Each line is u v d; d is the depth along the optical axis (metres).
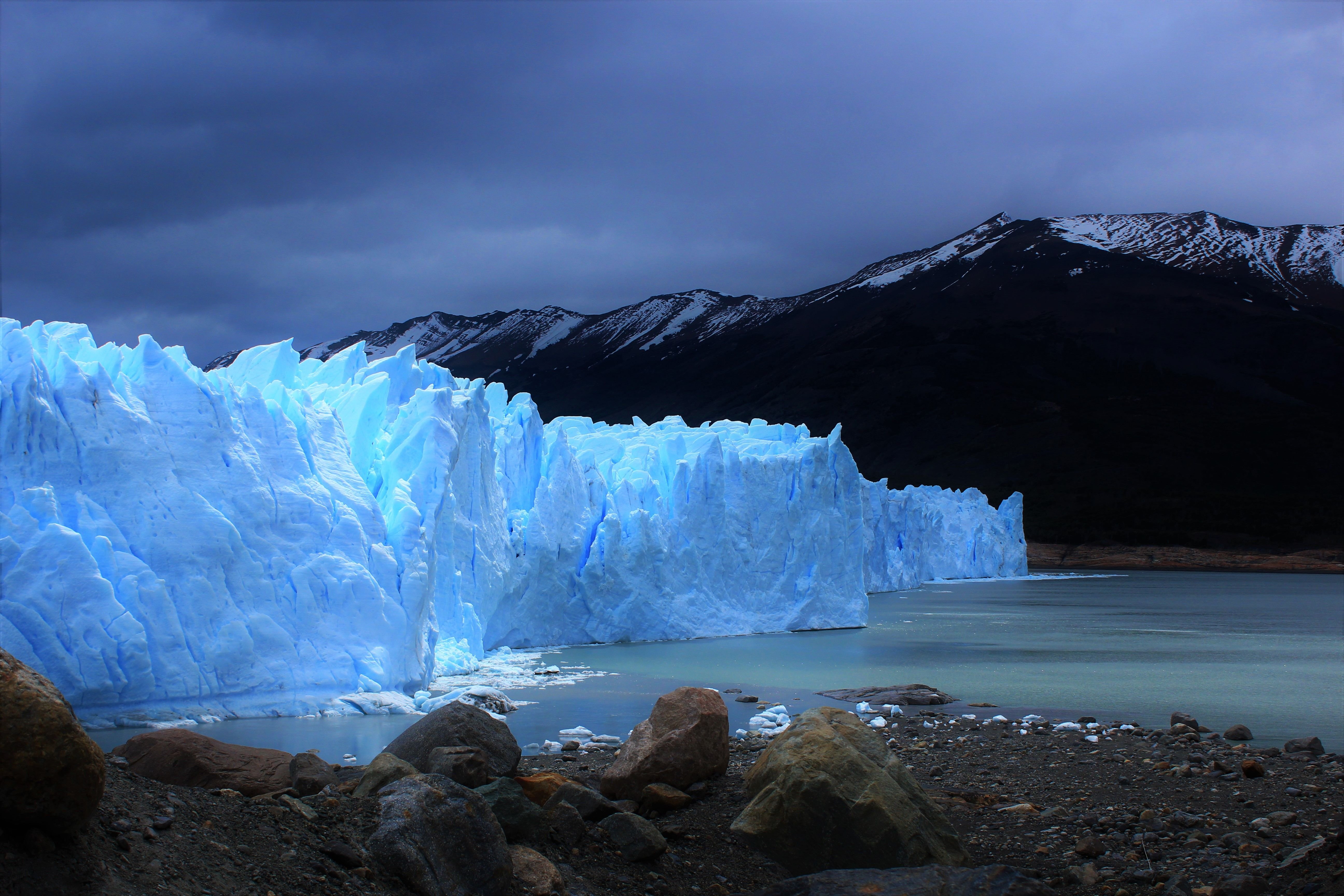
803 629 35.22
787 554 35.97
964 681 22.97
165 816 6.73
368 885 7.07
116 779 7.02
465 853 7.63
